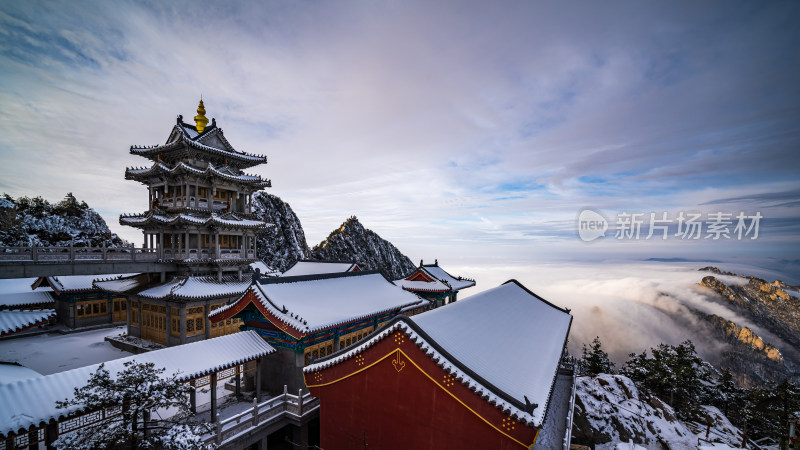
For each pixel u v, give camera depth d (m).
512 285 36.06
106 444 12.91
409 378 15.23
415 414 15.01
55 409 14.33
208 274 37.75
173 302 33.12
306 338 23.00
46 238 72.69
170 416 20.27
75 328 42.16
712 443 29.31
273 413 20.00
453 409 14.11
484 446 13.34
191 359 19.12
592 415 27.67
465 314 20.89
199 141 37.25
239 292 36.75
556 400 26.59
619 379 33.69
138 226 37.25
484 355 16.75
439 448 14.34
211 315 24.91
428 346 14.59
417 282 52.19
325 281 30.81
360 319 26.72
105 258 31.20
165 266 36.03
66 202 87.81
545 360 19.44
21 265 26.28
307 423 21.91
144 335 36.09
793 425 28.34
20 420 13.39
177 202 37.06
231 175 38.53
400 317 15.40
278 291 24.97
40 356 32.44
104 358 31.94
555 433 21.31
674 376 40.72
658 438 27.47
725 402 46.03
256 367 22.58
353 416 16.78
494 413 13.02
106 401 13.20
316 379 17.88
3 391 14.25
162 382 14.59
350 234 154.50
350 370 16.84
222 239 39.19
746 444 33.50
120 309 46.28
